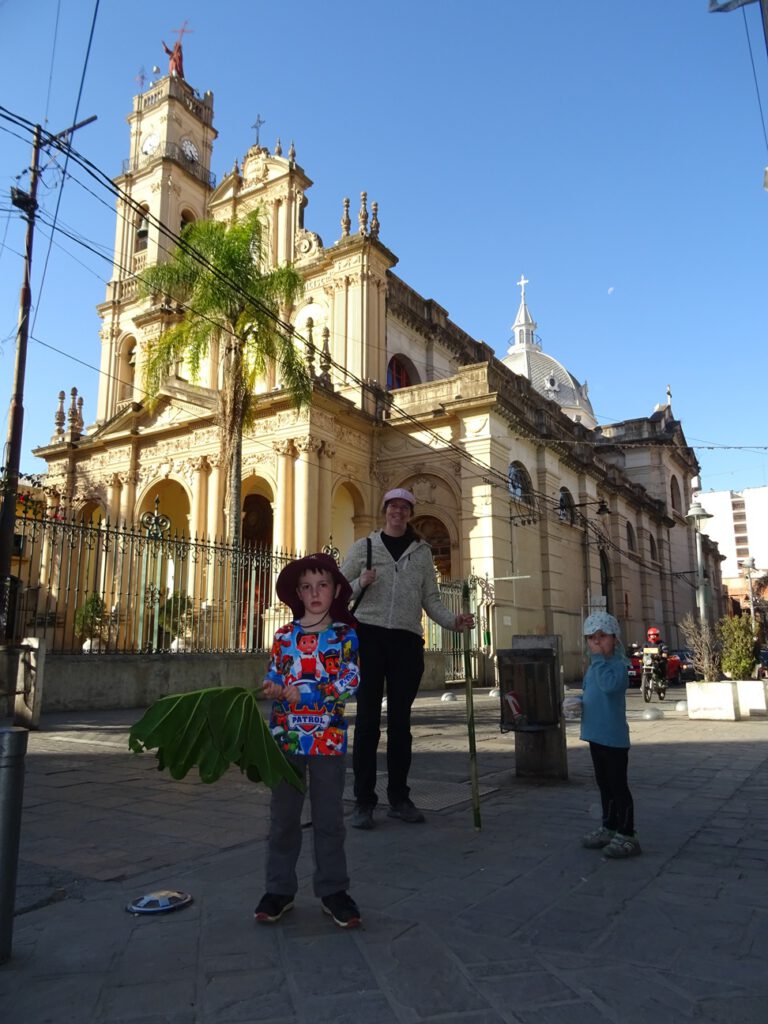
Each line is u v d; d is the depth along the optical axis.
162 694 13.06
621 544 33.78
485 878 3.76
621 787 4.21
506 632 22.80
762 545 98.75
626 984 2.57
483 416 23.48
